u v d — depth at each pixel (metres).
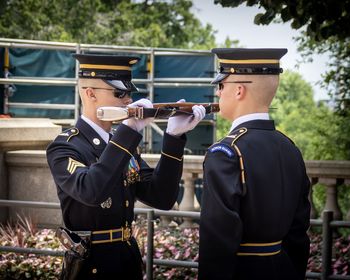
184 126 7.03
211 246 6.32
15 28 38.88
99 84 7.13
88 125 7.26
